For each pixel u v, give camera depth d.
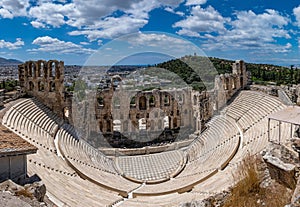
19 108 42.31
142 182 32.28
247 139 36.75
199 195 23.89
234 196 18.41
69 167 30.77
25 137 33.47
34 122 40.72
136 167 36.56
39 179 20.73
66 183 25.80
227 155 33.91
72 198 22.67
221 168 31.30
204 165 34.53
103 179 30.45
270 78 78.81
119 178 32.81
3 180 19.14
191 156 40.56
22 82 50.50
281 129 33.03
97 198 24.73
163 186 30.25
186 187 28.48
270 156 20.31
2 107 40.47
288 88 44.28
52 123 44.72
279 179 19.06
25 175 21.48
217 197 19.08
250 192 18.69
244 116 44.94
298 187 13.58
